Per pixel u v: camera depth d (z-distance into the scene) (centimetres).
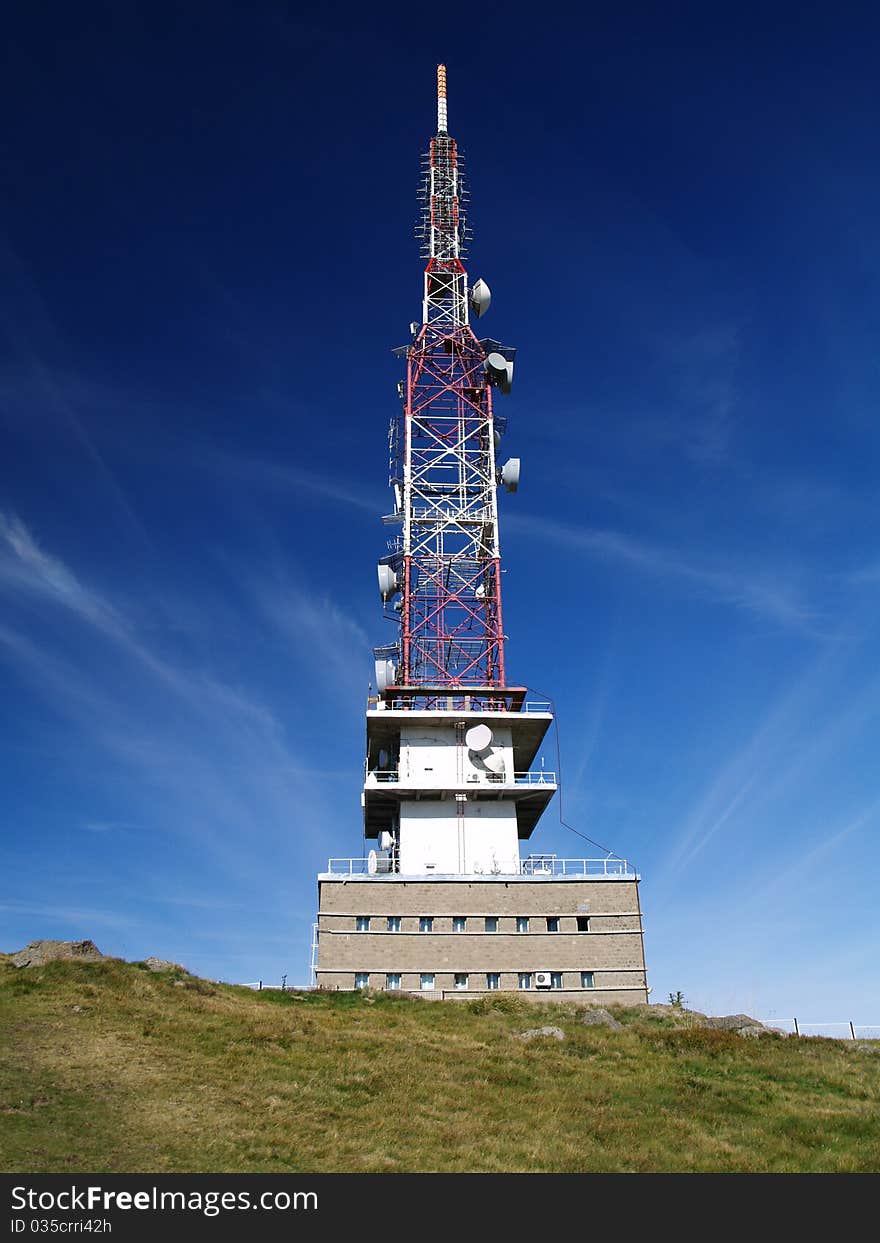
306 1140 2794
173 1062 3359
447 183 8256
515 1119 3170
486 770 6284
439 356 7538
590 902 5744
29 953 4591
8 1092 2873
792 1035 4684
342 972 5506
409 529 6981
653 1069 3928
